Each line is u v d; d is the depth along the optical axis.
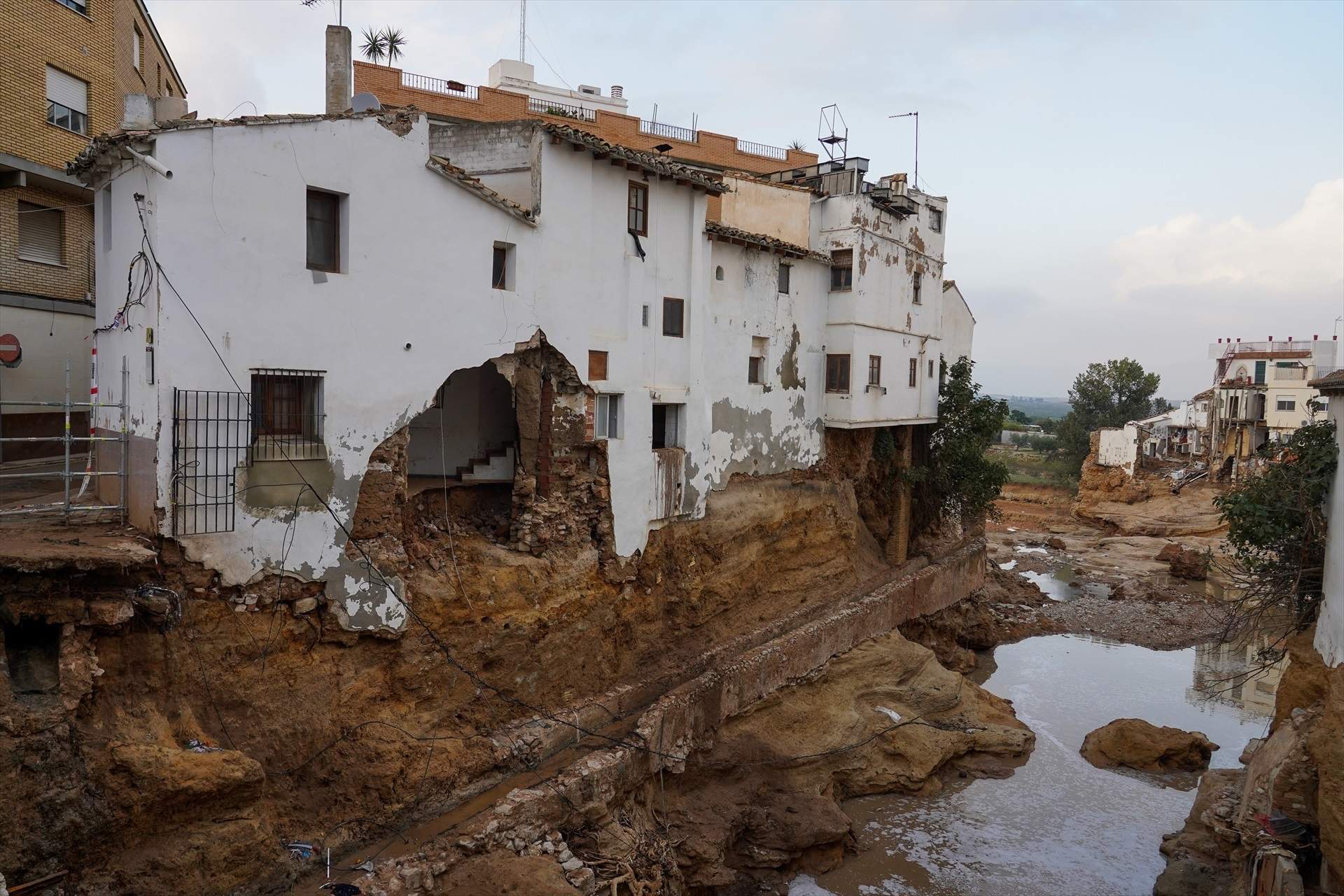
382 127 16.50
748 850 20.30
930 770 25.20
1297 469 19.52
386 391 16.78
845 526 31.75
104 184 16.31
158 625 13.66
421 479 21.00
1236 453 72.62
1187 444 87.38
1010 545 64.00
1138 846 22.62
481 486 21.31
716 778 21.36
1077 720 31.16
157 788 12.55
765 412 28.81
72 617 12.70
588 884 15.41
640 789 19.02
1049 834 23.16
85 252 25.22
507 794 16.44
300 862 14.22
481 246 18.33
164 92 33.16
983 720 28.84
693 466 24.72
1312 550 19.08
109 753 12.44
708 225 25.30
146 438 14.26
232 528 14.60
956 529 40.53
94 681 12.74
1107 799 25.20
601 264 21.34
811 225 32.09
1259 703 33.00
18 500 17.53
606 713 20.62
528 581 19.38
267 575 15.02
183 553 14.07
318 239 15.97
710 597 25.14
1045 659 37.75
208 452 14.31
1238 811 19.39
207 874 12.97
